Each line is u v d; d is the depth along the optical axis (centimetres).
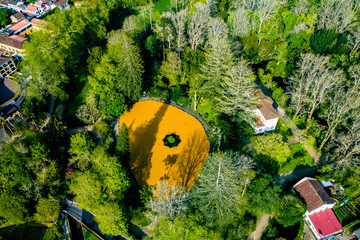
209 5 10425
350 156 6278
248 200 5722
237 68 6850
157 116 7856
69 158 6600
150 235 5541
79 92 8669
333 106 6712
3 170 5694
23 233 5722
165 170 6569
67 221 5878
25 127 7325
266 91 8281
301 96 7169
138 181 6359
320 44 8850
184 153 6912
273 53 9331
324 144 7000
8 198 5294
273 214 5934
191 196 5606
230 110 6956
